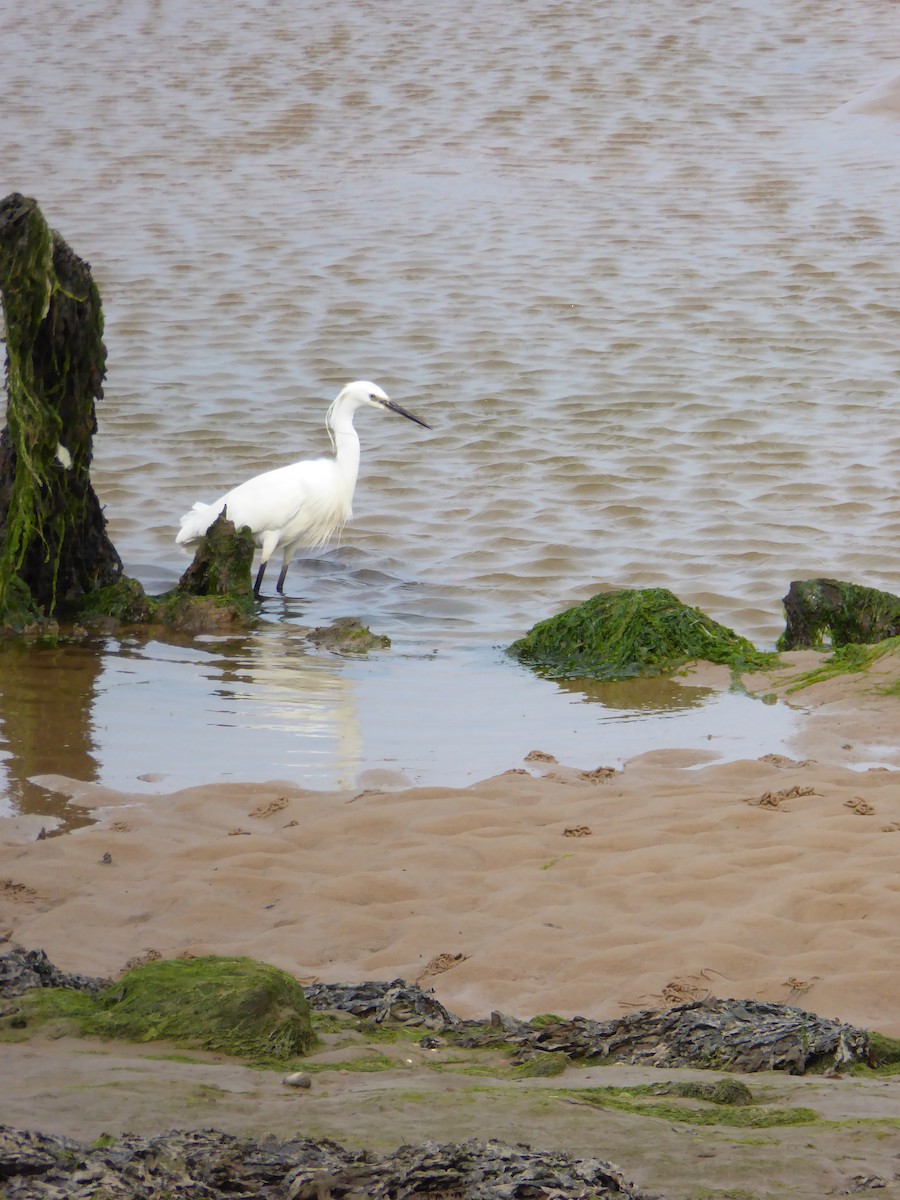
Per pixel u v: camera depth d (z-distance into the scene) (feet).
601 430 81.20
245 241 120.37
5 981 22.25
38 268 52.39
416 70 173.27
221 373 90.99
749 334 98.43
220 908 28.91
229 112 160.86
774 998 24.35
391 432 81.76
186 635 54.08
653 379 89.86
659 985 24.85
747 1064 20.57
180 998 20.33
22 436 52.90
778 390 87.66
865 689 44.73
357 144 149.59
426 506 70.49
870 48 176.55
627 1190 14.52
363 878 30.09
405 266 113.91
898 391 87.45
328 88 168.14
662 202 130.72
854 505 69.10
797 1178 15.03
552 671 49.88
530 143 148.97
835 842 31.09
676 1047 21.07
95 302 55.11
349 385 61.72
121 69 177.47
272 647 52.70
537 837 32.32
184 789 36.60
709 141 148.46
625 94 163.32
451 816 33.73
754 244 118.93
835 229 122.01
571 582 60.70
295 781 37.88
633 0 197.67
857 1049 20.84
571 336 98.27
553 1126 16.48
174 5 203.21
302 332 98.99
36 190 135.44
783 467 74.84
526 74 170.40
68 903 29.17
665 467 75.15
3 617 53.16
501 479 73.97
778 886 28.86
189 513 63.31
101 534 57.72
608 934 27.25
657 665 49.21
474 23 190.49
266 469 75.66
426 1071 19.38
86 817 34.68
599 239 120.78
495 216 127.34
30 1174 14.61
